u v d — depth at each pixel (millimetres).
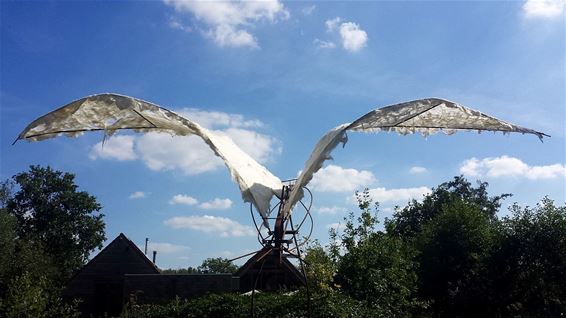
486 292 21250
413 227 37625
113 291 30188
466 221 24188
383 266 14680
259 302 11930
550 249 20766
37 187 42531
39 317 14438
